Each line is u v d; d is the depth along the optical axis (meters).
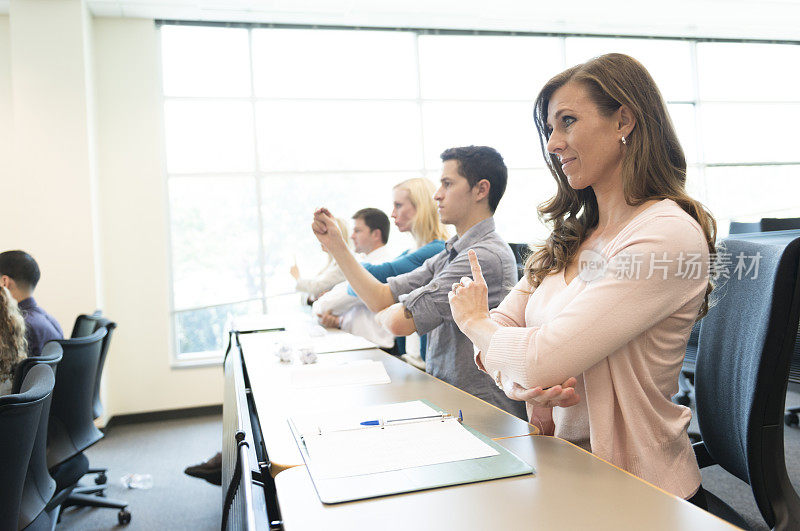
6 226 4.32
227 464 1.12
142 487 3.11
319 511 0.70
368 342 2.16
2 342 2.11
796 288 0.91
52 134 4.06
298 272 3.58
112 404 4.43
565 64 5.54
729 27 5.55
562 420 1.08
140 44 4.54
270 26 4.91
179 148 4.77
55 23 4.07
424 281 1.88
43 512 1.60
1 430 1.19
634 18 5.22
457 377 1.72
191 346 4.77
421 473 0.80
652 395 0.98
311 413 1.13
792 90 6.11
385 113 5.18
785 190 6.07
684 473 0.97
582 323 0.90
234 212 4.86
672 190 1.01
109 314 4.45
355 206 5.10
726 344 1.12
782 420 0.95
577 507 0.69
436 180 5.27
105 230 4.44
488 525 0.65
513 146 5.45
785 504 0.94
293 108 5.00
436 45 5.29
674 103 5.87
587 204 1.18
